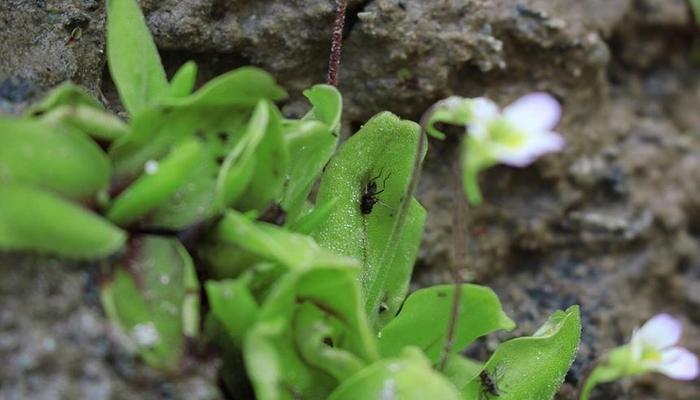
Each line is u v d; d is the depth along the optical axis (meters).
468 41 0.30
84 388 0.21
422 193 0.30
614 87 0.35
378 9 0.29
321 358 0.22
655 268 0.33
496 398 0.25
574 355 0.25
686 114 0.36
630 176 0.33
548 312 0.31
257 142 0.22
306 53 0.29
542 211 0.32
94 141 0.23
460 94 0.30
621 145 0.34
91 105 0.23
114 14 0.24
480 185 0.31
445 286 0.24
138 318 0.22
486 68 0.30
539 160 0.32
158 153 0.23
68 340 0.21
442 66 0.29
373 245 0.25
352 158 0.25
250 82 0.23
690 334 0.33
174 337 0.22
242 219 0.22
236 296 0.22
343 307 0.23
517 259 0.32
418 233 0.26
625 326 0.31
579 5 0.32
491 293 0.24
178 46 0.28
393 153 0.25
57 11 0.26
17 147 0.21
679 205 0.33
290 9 0.29
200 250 0.23
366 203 0.25
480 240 0.31
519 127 0.22
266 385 0.21
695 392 0.32
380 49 0.29
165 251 0.22
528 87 0.31
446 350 0.24
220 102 0.23
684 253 0.33
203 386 0.22
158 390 0.22
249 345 0.22
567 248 0.32
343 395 0.22
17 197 0.21
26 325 0.21
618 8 0.33
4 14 0.26
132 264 0.22
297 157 0.24
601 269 0.32
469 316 0.25
